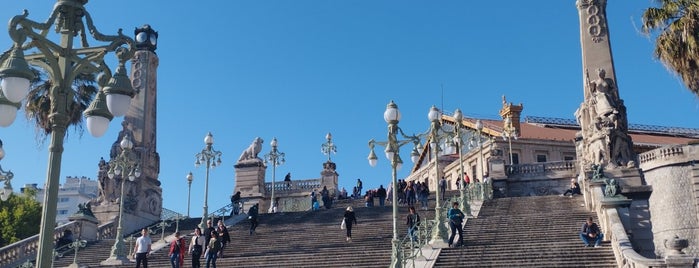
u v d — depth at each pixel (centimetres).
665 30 2600
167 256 2605
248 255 2417
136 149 3981
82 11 920
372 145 1888
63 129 849
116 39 965
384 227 2677
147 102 4144
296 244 2531
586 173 2761
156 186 4134
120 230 2619
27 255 2820
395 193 1848
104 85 948
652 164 3025
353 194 4625
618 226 1884
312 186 4919
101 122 858
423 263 1931
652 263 1420
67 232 3089
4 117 841
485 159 5809
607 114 3144
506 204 3017
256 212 2923
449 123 4862
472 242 2139
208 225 3047
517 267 1797
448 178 6569
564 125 7231
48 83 3131
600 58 3375
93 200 3844
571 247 1927
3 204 5338
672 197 2927
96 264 2656
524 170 4191
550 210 2778
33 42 846
